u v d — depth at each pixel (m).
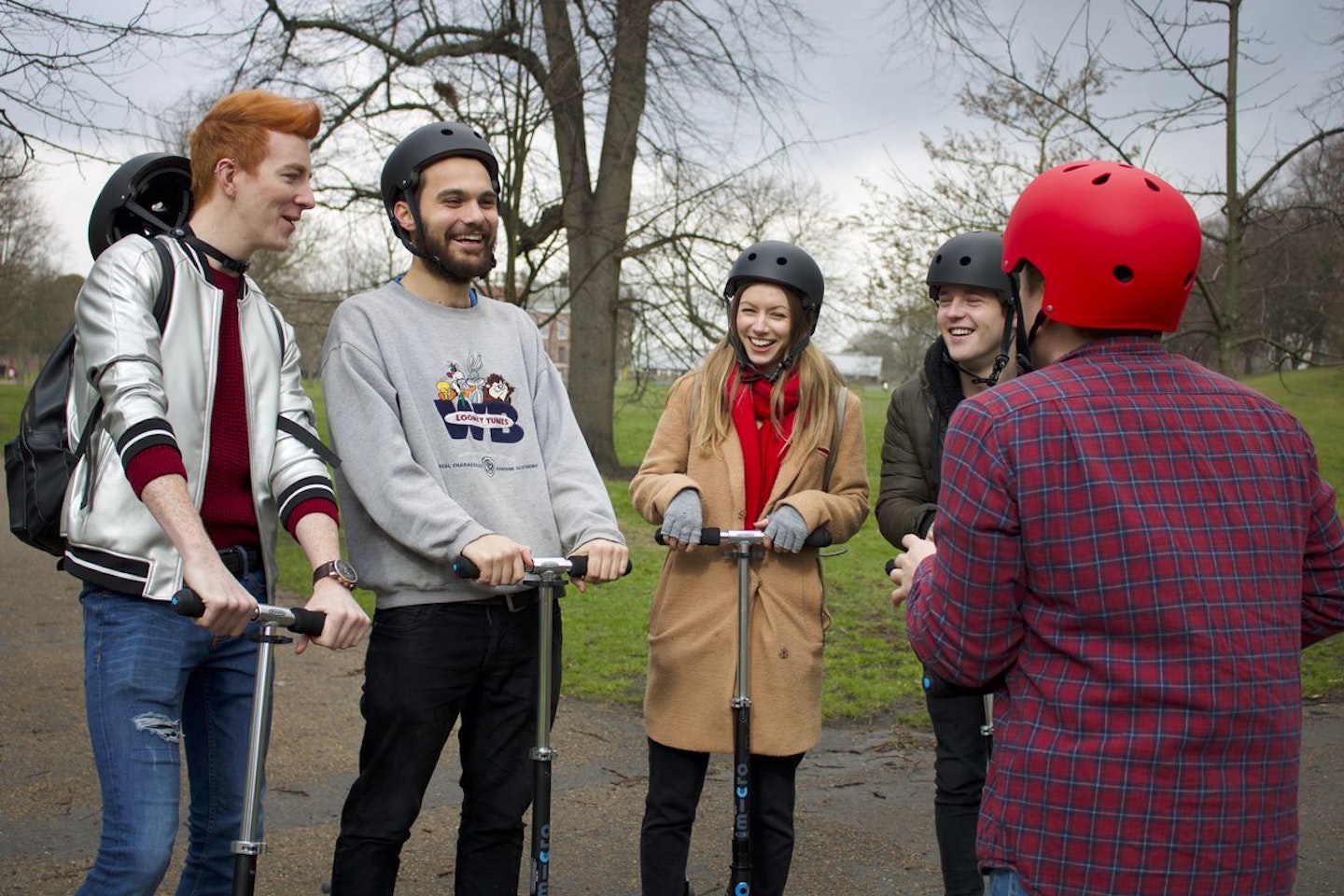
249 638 2.30
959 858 3.08
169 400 2.40
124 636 2.34
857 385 54.69
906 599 2.09
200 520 2.25
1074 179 1.80
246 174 2.51
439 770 4.65
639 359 16.52
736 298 3.24
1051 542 1.69
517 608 2.81
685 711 3.09
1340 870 3.76
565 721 5.49
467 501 2.77
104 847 2.27
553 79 11.08
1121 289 1.75
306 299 14.78
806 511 3.06
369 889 2.70
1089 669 1.67
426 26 12.38
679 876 3.07
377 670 2.74
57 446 2.39
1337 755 4.94
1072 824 1.65
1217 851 1.62
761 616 3.14
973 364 3.29
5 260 25.41
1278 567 1.72
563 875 3.69
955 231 11.99
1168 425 1.72
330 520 2.52
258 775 2.21
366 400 2.71
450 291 2.90
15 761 4.55
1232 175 7.60
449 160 2.82
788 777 3.17
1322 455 19.16
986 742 3.10
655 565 9.70
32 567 9.58
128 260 2.40
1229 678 1.63
